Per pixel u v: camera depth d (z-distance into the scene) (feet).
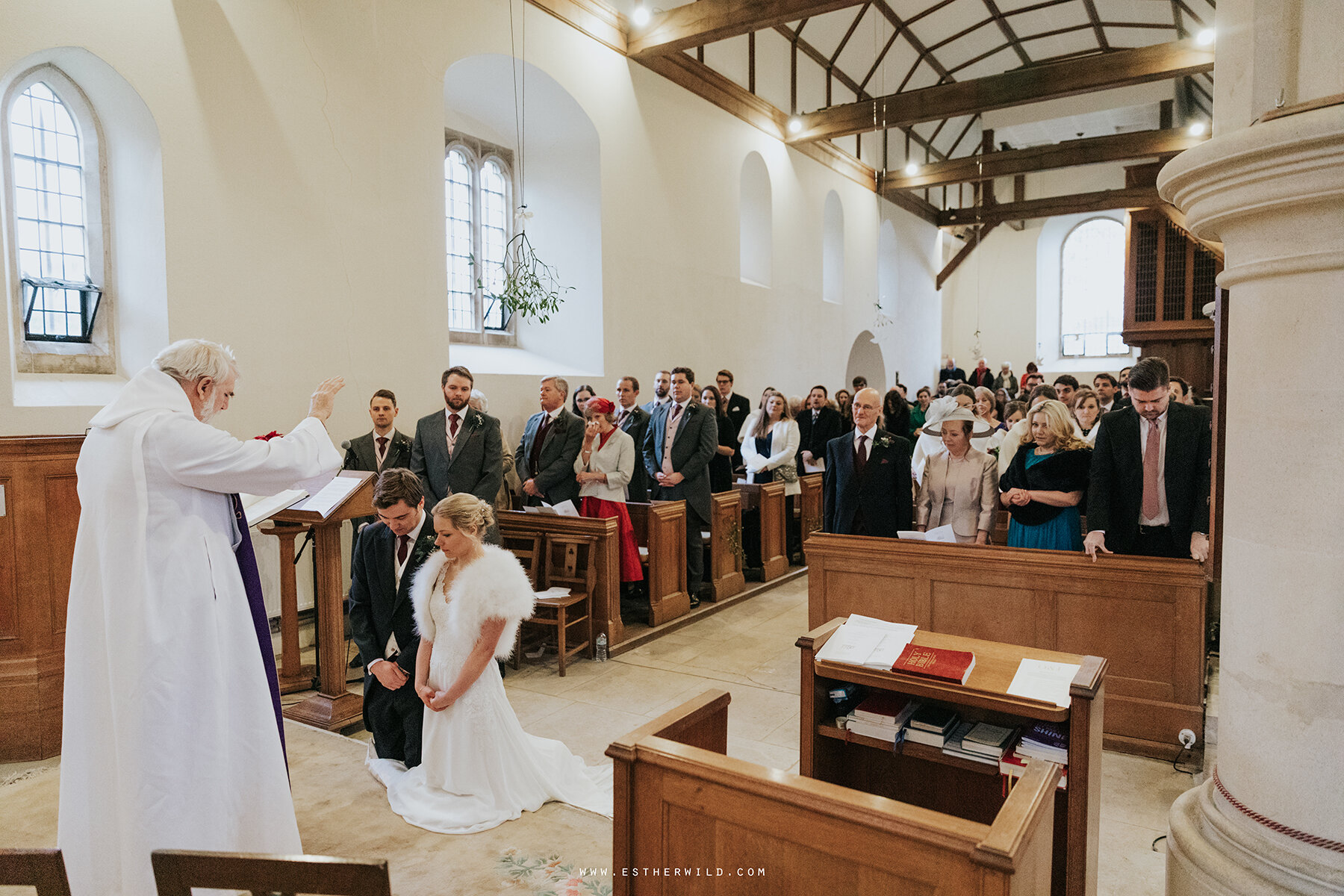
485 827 9.95
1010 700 7.69
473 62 23.99
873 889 5.33
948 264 60.59
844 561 14.30
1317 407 6.06
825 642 9.04
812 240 41.96
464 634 10.32
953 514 14.66
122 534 7.37
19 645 12.01
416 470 17.48
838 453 16.11
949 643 8.91
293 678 15.34
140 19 16.06
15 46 14.43
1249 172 6.01
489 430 17.74
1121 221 64.59
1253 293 6.51
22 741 11.96
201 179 17.06
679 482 20.99
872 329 49.26
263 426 18.21
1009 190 66.13
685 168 31.94
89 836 7.46
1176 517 12.41
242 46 17.70
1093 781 7.67
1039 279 67.41
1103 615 12.51
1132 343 51.60
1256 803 6.48
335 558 13.73
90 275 16.90
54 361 16.37
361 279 20.18
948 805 9.14
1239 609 6.66
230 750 7.75
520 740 10.75
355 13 19.98
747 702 14.89
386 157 20.72
